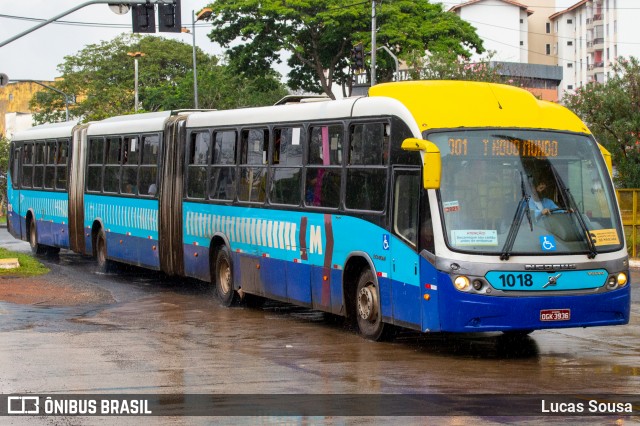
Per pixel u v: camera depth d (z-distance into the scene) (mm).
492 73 50906
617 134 34500
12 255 26562
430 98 13344
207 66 83000
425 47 58875
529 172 12891
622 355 13078
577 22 122062
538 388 10578
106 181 24531
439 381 11023
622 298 12914
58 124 28734
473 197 12711
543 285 12508
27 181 30734
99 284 22359
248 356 12820
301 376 11320
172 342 14070
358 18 57812
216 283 19016
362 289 14477
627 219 29812
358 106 14609
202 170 19562
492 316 12375
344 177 14844
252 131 17781
